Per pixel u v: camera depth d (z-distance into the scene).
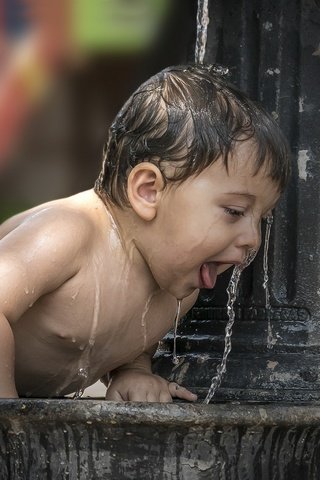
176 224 4.62
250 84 5.56
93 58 13.70
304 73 5.49
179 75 4.78
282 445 3.92
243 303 5.48
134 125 4.73
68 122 14.41
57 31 13.66
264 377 5.28
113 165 4.81
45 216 4.70
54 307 4.76
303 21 5.50
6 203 14.86
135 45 12.82
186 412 3.71
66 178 14.79
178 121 4.59
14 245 4.54
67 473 3.80
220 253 4.63
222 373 5.31
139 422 3.71
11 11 13.67
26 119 14.30
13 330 4.85
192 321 5.65
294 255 5.44
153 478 3.77
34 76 13.94
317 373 5.27
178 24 6.16
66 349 4.93
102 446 3.77
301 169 5.45
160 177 4.62
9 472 3.89
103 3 13.32
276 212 5.45
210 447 3.80
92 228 4.76
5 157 14.51
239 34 5.58
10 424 3.81
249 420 3.78
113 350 5.02
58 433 3.78
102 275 4.78
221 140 4.50
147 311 4.99
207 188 4.55
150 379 5.21
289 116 5.49
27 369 5.00
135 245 4.80
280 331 5.40
